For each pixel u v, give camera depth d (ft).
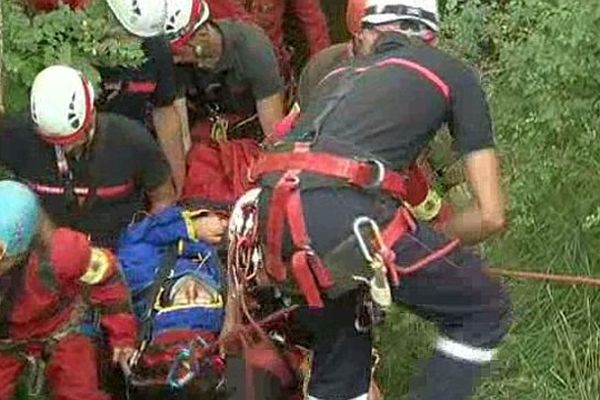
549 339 18.79
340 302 15.02
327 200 13.96
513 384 18.28
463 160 14.87
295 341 16.49
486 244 19.83
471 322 14.58
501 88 20.16
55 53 19.39
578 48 18.53
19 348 17.04
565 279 17.39
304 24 26.37
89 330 17.38
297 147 14.26
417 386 14.80
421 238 14.33
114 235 18.60
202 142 21.45
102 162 18.25
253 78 21.35
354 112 14.32
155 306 17.87
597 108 18.94
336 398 15.19
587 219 18.60
